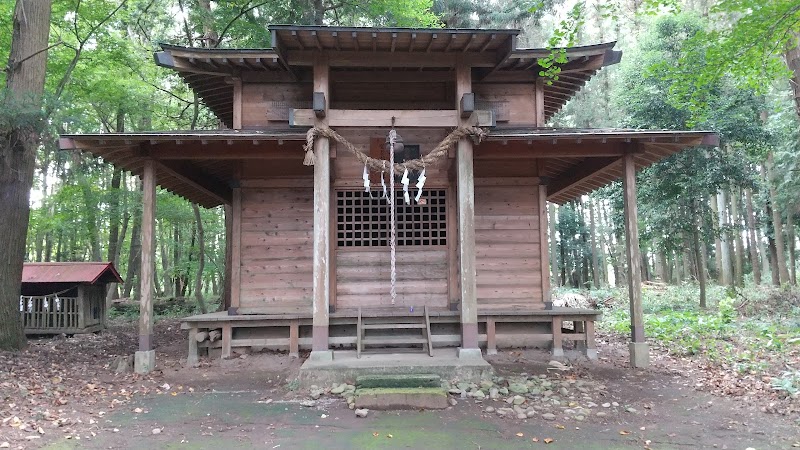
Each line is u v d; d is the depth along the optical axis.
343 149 9.45
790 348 9.07
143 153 8.12
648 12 8.91
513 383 6.92
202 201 12.22
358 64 8.05
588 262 37.06
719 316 13.16
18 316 9.70
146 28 17.11
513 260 9.57
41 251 27.84
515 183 9.71
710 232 16.38
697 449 4.71
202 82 9.76
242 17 15.66
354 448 4.75
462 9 22.39
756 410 5.88
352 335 8.91
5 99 8.28
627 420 5.60
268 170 9.55
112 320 16.75
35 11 9.75
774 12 7.86
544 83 9.81
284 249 9.42
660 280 31.66
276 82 9.54
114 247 20.44
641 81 15.96
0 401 5.93
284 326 8.96
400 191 9.42
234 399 6.55
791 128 17.25
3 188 9.55
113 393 6.79
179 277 25.48
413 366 7.08
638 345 8.18
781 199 19.61
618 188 17.23
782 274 19.75
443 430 5.26
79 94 15.66
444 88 9.65
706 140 8.03
